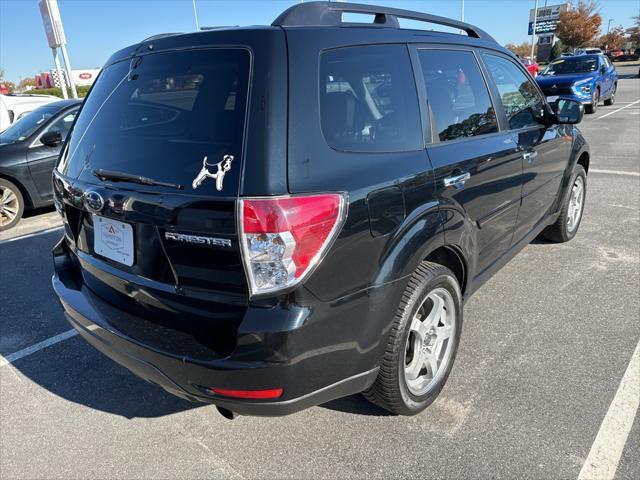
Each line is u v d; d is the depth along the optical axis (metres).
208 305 2.01
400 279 2.23
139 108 2.29
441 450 2.43
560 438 2.45
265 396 1.94
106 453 2.53
